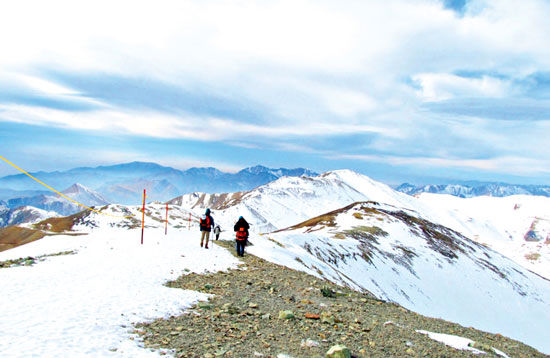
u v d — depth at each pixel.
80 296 9.46
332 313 11.05
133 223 129.00
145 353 6.36
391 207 160.38
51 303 8.59
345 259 80.19
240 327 8.52
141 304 9.36
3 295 8.92
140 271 14.23
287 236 75.31
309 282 17.31
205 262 18.75
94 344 6.43
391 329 9.98
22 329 6.70
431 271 101.88
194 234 33.03
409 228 133.00
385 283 80.19
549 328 94.06
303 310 10.99
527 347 12.95
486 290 104.81
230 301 11.23
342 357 6.81
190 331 7.89
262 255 27.17
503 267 131.62
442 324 13.02
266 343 7.49
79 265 14.33
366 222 129.25
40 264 14.38
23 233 111.00
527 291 116.38
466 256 126.38
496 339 13.06
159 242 23.80
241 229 23.59
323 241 83.12
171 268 15.77
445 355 8.37
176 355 6.45
